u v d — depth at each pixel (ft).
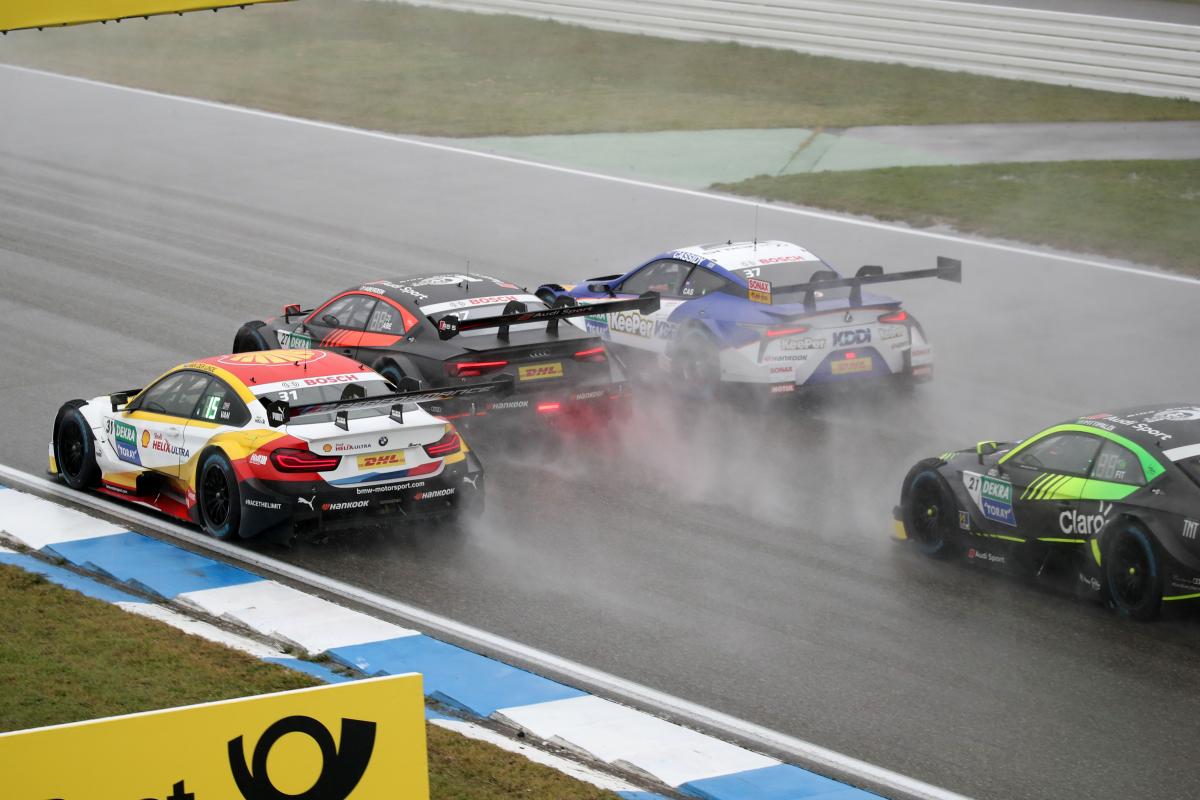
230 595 123.65
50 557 132.77
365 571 130.93
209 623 118.62
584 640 117.08
